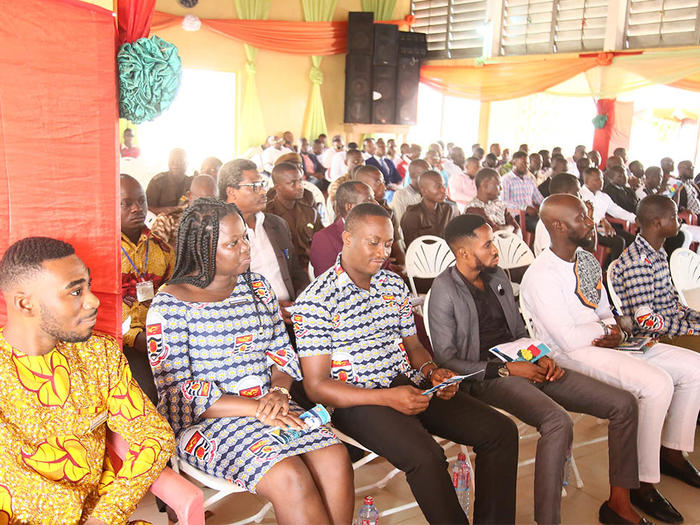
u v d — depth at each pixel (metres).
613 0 11.37
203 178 3.71
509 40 12.97
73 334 1.65
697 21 10.66
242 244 2.19
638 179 8.52
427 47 13.96
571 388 2.76
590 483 3.09
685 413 3.07
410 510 2.79
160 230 3.09
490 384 2.71
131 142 10.98
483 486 2.43
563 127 13.76
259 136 12.95
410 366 2.68
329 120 13.80
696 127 14.14
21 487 1.60
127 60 2.01
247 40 12.40
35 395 1.65
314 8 13.02
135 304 2.88
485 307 2.89
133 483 1.73
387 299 2.60
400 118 13.56
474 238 2.78
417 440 2.26
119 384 1.81
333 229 3.62
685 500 2.97
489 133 13.37
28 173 1.96
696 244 6.75
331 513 2.11
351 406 2.39
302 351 2.44
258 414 2.12
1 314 1.93
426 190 4.84
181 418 2.17
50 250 1.61
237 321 2.22
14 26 1.88
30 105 1.93
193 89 12.33
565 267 3.06
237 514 2.70
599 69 11.36
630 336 3.33
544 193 7.59
